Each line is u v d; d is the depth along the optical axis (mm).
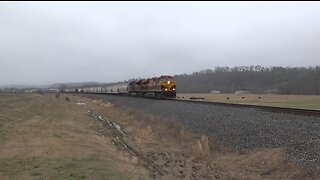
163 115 39031
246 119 26156
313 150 16844
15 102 67312
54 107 64375
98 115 51500
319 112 23594
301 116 23156
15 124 34031
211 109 33594
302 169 15922
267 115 25750
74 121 39906
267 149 19953
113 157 20594
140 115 43656
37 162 17453
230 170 18781
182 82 177625
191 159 22062
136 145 27125
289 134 20125
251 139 22234
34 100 85375
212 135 26203
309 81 130000
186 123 32062
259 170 17859
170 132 31281
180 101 45906
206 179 17844
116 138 29734
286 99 57281
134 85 80125
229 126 26156
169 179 17453
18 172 15594
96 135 29672
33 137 25750
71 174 15320
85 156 19359
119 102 67688
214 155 22297
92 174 15477
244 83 158875
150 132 31953
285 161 17500
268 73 163125
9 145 22125
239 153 21578
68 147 21719
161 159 22500
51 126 33656
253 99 58969
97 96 107625
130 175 16328
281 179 15945
